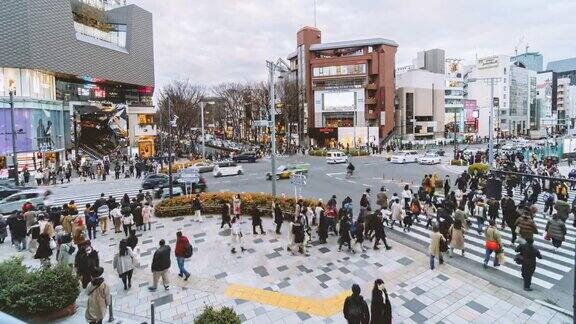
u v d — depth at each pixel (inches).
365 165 1614.2
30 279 338.3
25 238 563.2
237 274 448.8
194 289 411.2
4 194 855.7
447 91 3405.5
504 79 3777.1
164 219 715.4
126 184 1160.8
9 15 1432.1
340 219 553.9
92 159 1785.2
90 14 2007.9
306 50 2613.2
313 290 404.8
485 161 1611.7
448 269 457.7
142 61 2260.1
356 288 281.7
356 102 2501.2
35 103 1473.9
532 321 337.4
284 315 354.3
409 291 400.8
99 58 1923.0
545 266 465.1
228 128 3612.2
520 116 4124.0
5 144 1344.7
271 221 687.1
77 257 403.5
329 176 1268.5
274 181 716.0
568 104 5182.1
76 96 2046.0
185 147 2501.2
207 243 564.1
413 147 2598.4
